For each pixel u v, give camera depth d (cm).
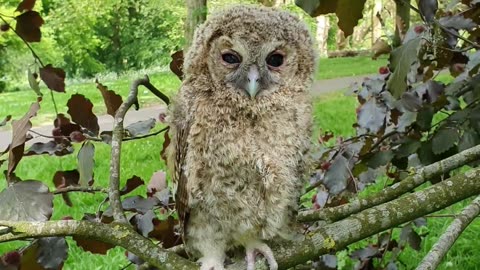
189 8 251
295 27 75
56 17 719
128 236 67
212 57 73
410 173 87
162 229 83
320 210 82
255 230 69
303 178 73
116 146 78
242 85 71
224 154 68
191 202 70
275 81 72
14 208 65
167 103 88
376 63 622
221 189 69
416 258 145
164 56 769
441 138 96
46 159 269
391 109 100
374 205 81
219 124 70
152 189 89
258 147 69
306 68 75
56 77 85
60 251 74
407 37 87
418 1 74
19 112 463
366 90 112
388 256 142
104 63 794
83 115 85
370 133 105
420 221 120
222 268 72
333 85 482
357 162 101
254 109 70
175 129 74
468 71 104
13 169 68
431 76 101
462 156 83
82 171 81
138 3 740
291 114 72
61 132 85
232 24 73
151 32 782
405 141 100
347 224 68
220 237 71
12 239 64
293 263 69
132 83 85
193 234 72
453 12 101
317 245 68
